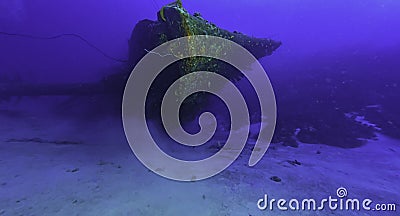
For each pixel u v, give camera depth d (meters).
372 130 7.34
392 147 6.27
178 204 2.82
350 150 6.16
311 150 6.12
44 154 4.25
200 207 2.78
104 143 5.59
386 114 8.12
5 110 7.54
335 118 8.20
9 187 2.87
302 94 10.27
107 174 3.59
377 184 3.96
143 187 3.24
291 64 14.23
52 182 3.12
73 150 4.72
